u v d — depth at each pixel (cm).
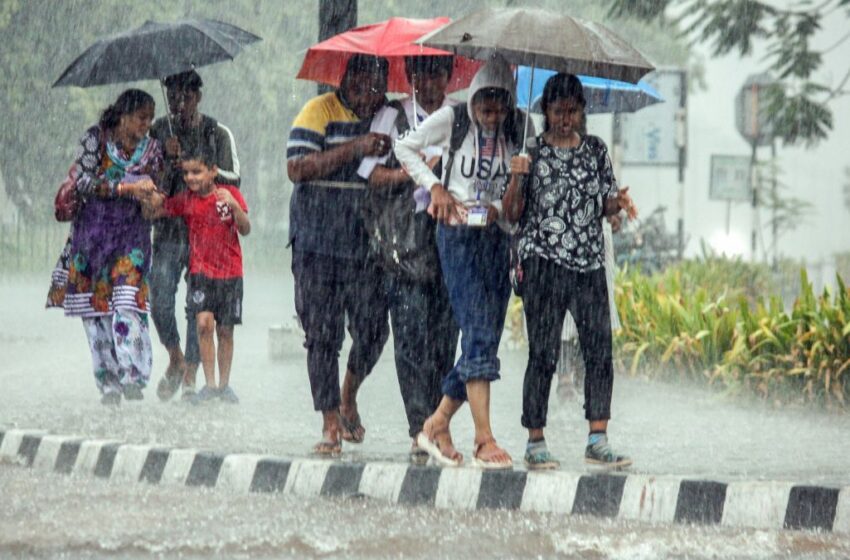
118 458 2139
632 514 1806
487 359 1942
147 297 2784
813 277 8819
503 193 1948
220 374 2869
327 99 2122
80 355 3956
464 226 1938
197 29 2741
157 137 2794
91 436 2362
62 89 9369
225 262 2823
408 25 2177
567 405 2742
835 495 1736
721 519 1772
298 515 1797
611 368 1981
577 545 1625
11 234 9656
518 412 2767
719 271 5850
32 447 2273
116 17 9256
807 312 3123
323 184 2131
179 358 2881
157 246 2855
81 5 9219
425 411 2092
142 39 2719
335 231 2134
